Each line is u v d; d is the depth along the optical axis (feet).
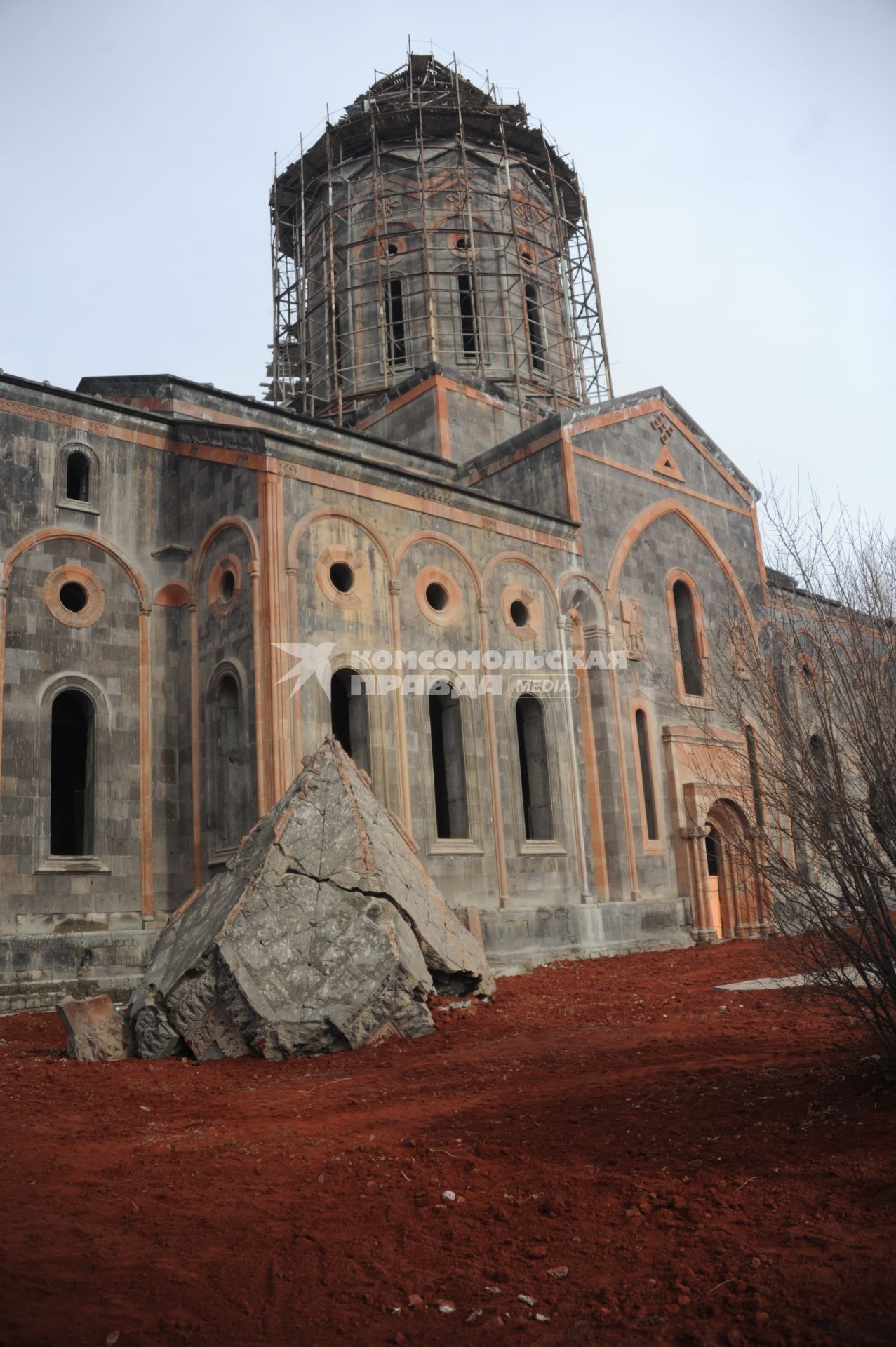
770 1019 44.91
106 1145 29.25
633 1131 27.37
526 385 119.55
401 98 128.16
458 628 81.35
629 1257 19.75
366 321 121.90
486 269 122.62
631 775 92.02
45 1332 17.28
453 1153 26.53
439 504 81.92
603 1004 54.60
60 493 72.74
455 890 75.72
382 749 73.00
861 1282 17.63
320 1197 23.59
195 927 46.50
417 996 46.42
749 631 43.80
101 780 70.69
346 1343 17.10
